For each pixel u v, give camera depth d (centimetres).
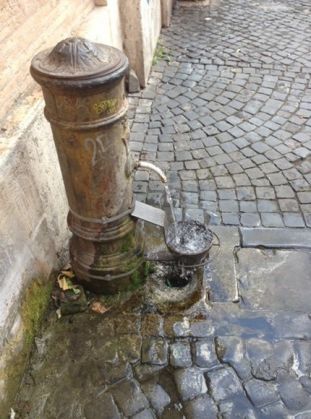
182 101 492
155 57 583
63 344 260
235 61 568
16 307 237
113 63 195
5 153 222
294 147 414
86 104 195
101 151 213
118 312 277
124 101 214
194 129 445
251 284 291
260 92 500
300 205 351
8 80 252
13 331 233
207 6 757
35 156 254
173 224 294
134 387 240
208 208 351
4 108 248
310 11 724
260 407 229
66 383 242
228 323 269
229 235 325
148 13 514
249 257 309
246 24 681
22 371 243
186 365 249
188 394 236
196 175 385
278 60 566
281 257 308
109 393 237
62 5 334
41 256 268
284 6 748
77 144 209
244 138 429
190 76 539
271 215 343
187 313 275
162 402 233
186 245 278
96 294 286
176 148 420
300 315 272
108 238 252
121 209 245
